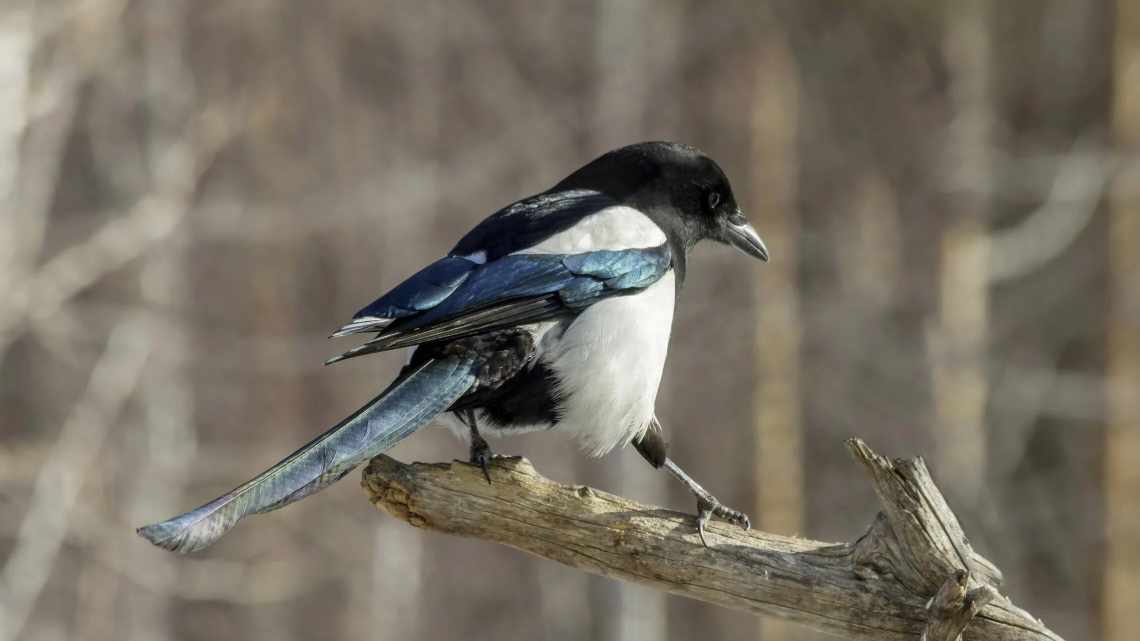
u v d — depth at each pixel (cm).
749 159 1964
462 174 1962
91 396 1669
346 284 2039
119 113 1980
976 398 1958
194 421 2008
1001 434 2039
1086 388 1986
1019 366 2083
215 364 2003
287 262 2050
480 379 642
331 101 2078
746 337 1919
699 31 1986
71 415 1702
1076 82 2162
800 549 582
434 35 2058
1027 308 2103
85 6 1448
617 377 671
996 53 2173
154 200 1622
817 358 2066
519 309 657
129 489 1819
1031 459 2080
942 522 553
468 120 2047
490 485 610
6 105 1367
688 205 758
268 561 1967
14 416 2042
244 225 1919
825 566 574
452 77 2056
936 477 1925
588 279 670
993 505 1959
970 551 555
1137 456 1888
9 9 1358
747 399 1984
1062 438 2066
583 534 602
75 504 1644
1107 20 2127
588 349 665
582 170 762
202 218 1881
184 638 2014
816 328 2042
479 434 647
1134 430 1891
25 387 2044
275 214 1931
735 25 1978
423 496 613
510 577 2080
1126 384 1895
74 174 2012
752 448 1983
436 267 666
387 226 2009
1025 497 2027
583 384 666
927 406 1992
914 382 2014
